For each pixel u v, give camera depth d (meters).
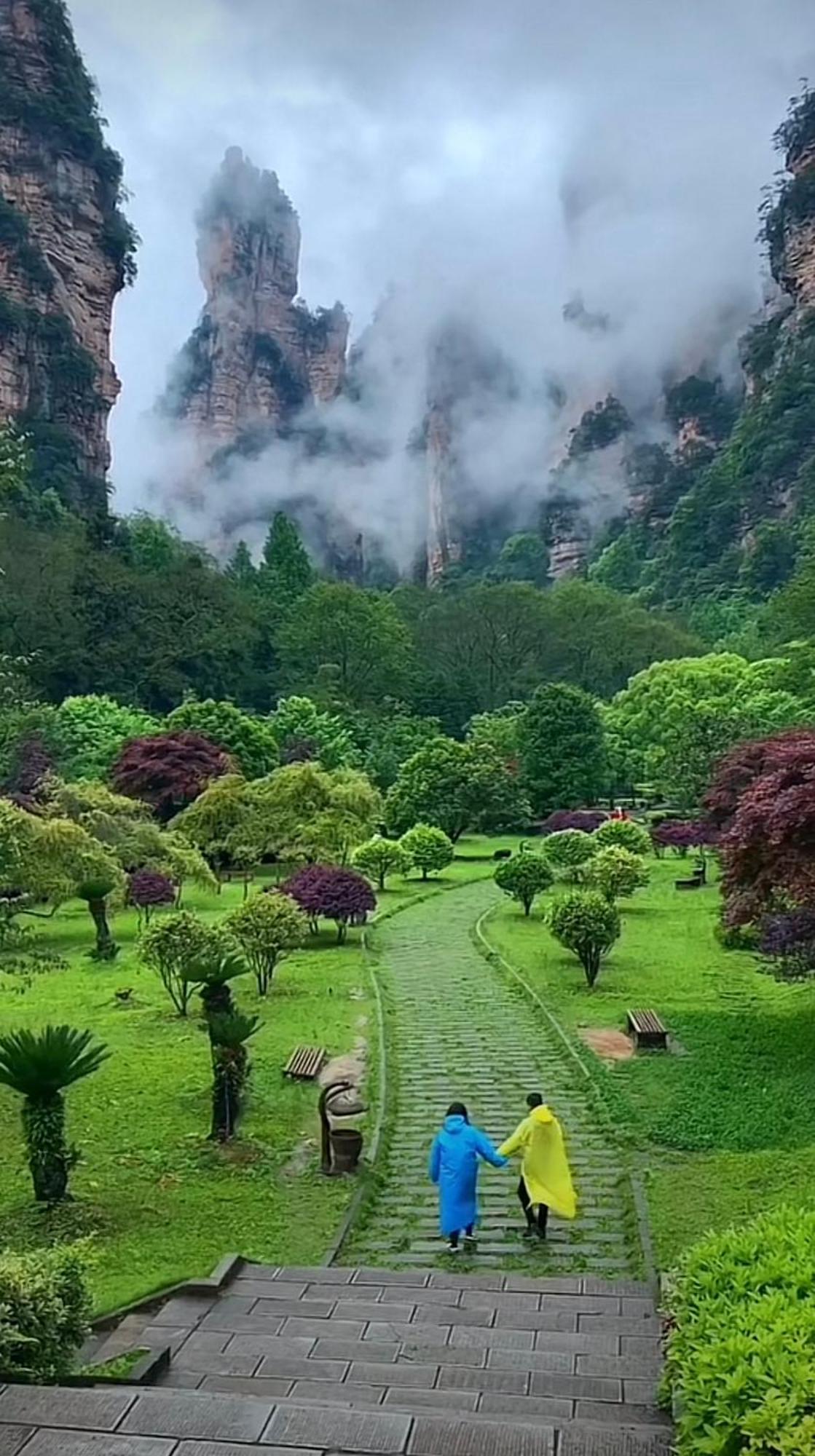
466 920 24.05
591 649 70.19
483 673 69.88
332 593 63.91
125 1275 7.48
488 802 38.56
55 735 36.81
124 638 55.12
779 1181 9.07
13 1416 3.63
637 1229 8.26
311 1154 10.09
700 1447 2.90
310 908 21.03
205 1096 11.76
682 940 20.89
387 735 50.56
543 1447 3.45
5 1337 4.44
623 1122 10.70
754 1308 3.21
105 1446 3.40
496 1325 6.21
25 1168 9.82
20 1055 8.76
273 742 40.38
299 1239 8.22
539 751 45.16
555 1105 11.52
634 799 49.59
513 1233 8.39
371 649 63.03
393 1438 3.50
